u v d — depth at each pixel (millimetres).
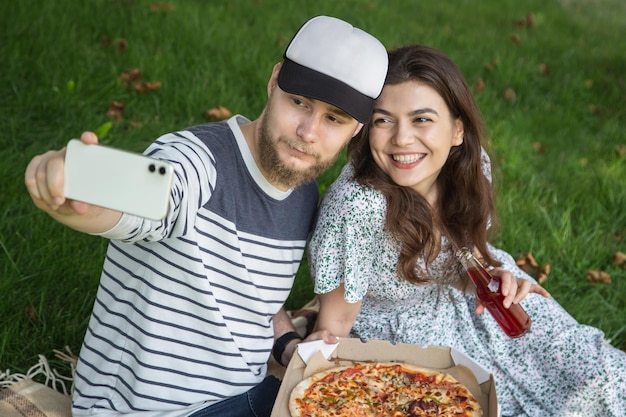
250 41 5621
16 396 2562
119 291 2277
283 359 2689
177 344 2242
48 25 5074
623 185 4617
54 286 3139
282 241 2389
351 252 2527
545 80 6133
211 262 2244
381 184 2490
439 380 2406
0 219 3396
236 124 2299
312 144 2150
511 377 2785
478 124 2561
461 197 2654
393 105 2408
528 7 8344
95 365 2332
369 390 2355
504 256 2951
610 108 5891
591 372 2658
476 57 6316
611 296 3695
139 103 4656
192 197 2033
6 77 4543
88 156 1447
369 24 6547
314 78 2098
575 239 4039
